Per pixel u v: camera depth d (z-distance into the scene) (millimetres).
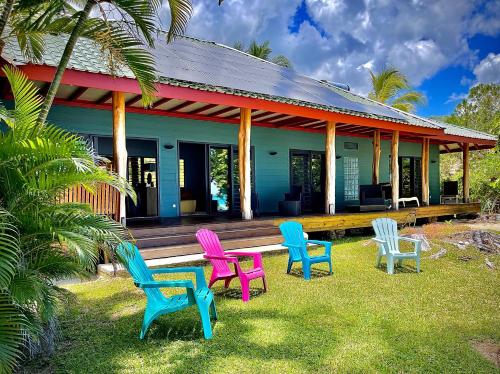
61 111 8070
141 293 4887
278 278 5754
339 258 7227
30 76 5633
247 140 8461
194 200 11133
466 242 7531
